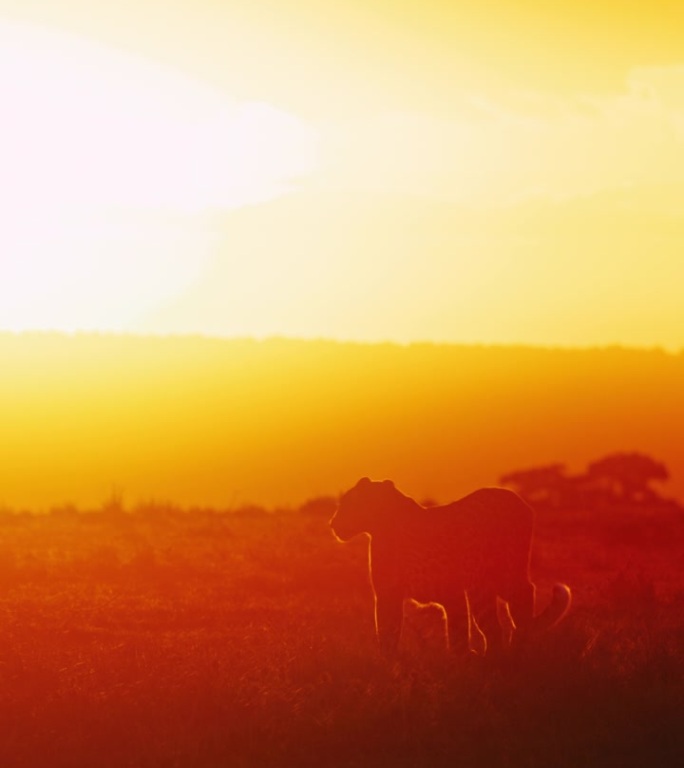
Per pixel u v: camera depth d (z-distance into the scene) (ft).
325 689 143.33
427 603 168.96
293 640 181.47
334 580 277.44
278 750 127.65
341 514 168.55
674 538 407.44
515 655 154.61
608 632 178.81
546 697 142.10
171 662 166.30
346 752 128.16
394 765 124.47
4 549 317.63
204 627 212.02
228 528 398.62
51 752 127.65
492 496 165.78
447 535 165.48
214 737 130.00
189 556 313.73
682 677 149.69
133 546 333.83
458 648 162.81
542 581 287.28
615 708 138.41
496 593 163.43
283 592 260.01
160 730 132.16
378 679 146.82
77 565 290.56
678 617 208.13
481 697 141.69
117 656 172.86
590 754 125.59
